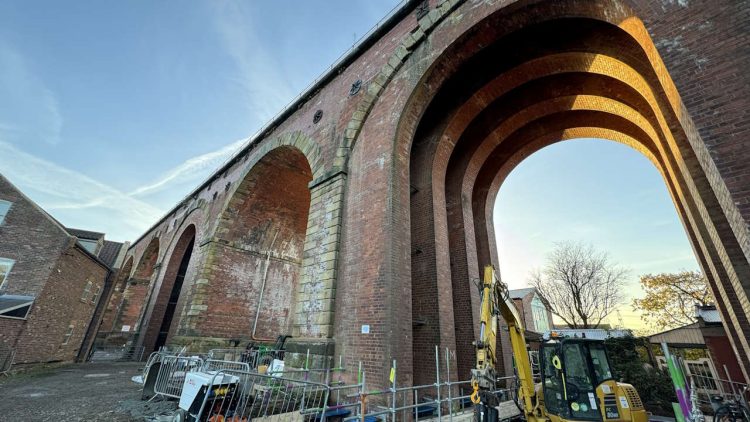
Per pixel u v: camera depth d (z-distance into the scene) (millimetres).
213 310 16562
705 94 4668
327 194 10672
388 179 8969
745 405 8672
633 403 6578
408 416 7102
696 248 9828
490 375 5871
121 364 18312
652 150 11555
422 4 10578
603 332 21781
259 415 6695
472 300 11016
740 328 7223
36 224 14461
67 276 15469
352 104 11758
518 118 12000
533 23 8242
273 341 18438
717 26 4898
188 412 6379
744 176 4078
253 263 18812
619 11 6430
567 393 6488
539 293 37156
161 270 24203
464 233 11898
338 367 8109
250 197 18172
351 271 8898
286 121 16203
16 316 12578
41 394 8992
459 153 13094
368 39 12102
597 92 10586
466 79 10898
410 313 8102
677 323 28984
